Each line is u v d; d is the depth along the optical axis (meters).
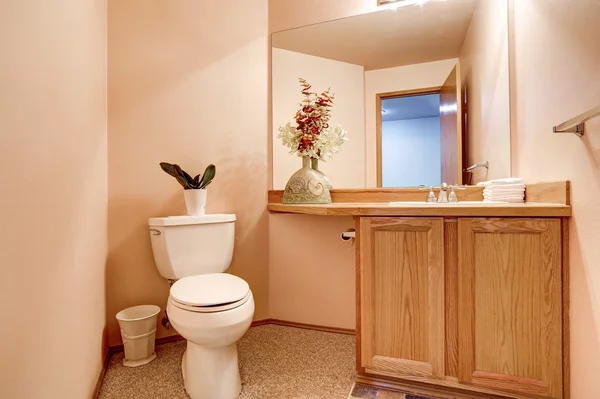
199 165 1.96
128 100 1.79
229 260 1.82
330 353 1.74
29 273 0.81
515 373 1.18
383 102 2.01
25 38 0.82
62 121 1.05
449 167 1.90
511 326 1.19
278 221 2.12
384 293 1.35
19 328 0.75
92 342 1.36
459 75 1.88
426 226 1.29
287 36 2.13
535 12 1.37
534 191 1.35
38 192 0.87
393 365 1.33
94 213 1.44
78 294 1.18
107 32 1.74
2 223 0.69
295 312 2.10
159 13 1.88
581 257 1.05
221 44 2.03
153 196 1.84
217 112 2.01
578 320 1.07
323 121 1.97
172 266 1.65
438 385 1.33
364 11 2.03
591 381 1.00
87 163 1.34
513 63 1.62
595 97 0.93
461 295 1.24
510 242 1.19
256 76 2.12
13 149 0.75
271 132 2.14
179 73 1.92
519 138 1.56
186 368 1.43
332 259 2.02
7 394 0.70
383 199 1.95
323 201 1.92
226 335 1.24
